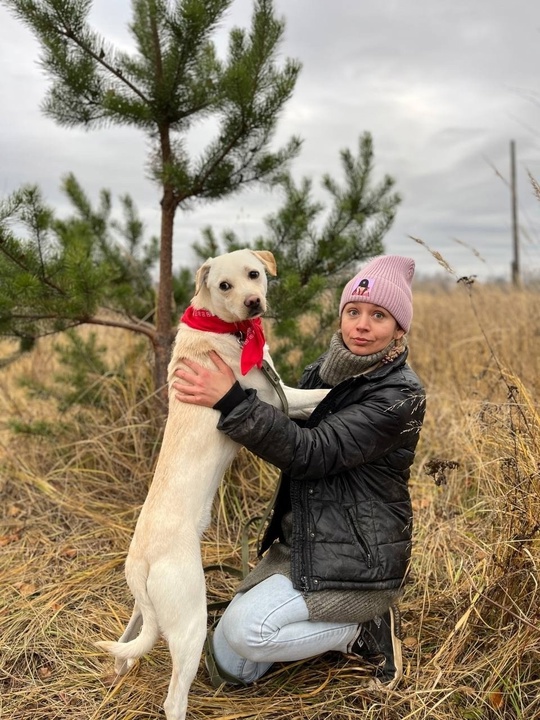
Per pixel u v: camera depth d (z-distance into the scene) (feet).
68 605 9.54
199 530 7.36
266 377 8.00
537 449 8.04
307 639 7.20
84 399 14.71
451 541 9.97
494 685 7.17
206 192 12.59
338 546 7.16
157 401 13.51
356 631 7.59
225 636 7.34
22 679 7.96
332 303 13.79
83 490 13.03
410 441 7.43
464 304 25.96
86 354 15.23
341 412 7.23
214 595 9.84
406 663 7.95
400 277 7.60
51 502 12.64
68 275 11.50
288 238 13.52
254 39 11.48
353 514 7.30
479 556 9.12
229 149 11.99
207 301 8.13
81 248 11.73
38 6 10.90
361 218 13.67
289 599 7.07
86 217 16.20
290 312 12.49
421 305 27.96
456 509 11.62
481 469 10.02
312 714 7.20
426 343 21.88
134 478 13.19
